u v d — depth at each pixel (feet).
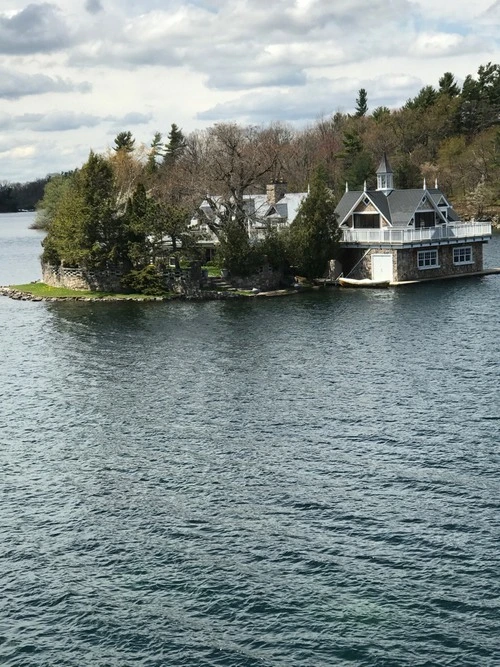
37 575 115.03
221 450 158.92
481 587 107.65
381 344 240.94
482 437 159.02
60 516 132.36
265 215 417.28
